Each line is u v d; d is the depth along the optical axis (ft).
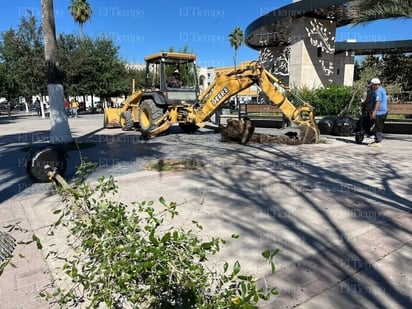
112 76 107.55
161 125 36.24
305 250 10.26
